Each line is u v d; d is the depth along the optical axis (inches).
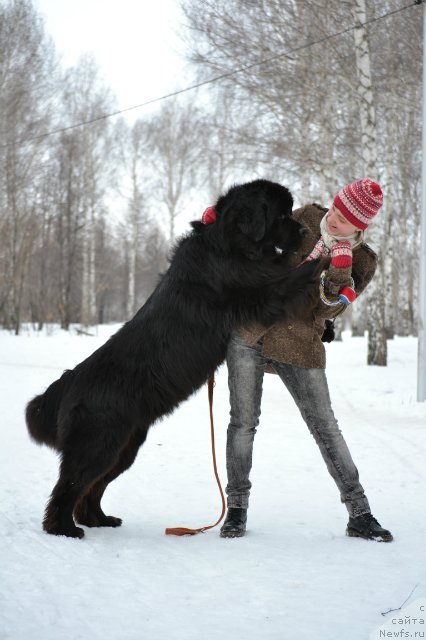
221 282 139.2
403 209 1210.6
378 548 130.6
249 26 631.8
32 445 242.7
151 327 143.4
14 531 140.0
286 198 141.6
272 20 614.5
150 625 95.1
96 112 1395.2
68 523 139.9
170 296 143.4
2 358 607.8
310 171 704.4
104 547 133.0
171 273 146.9
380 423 307.9
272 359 143.2
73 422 140.6
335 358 645.9
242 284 137.9
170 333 141.0
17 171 1170.6
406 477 196.4
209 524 153.4
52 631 92.7
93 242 1448.1
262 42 622.8
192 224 150.9
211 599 105.0
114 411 139.7
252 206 135.4
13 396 366.0
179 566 121.2
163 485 190.2
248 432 143.3
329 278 131.1
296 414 332.5
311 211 148.2
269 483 191.3
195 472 207.2
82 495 142.5
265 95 632.4
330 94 627.5
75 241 1347.2
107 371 141.9
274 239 140.8
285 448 244.8
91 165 1390.3
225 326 140.3
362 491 139.9
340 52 611.8
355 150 721.6
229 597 105.8
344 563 121.8
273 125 689.0
